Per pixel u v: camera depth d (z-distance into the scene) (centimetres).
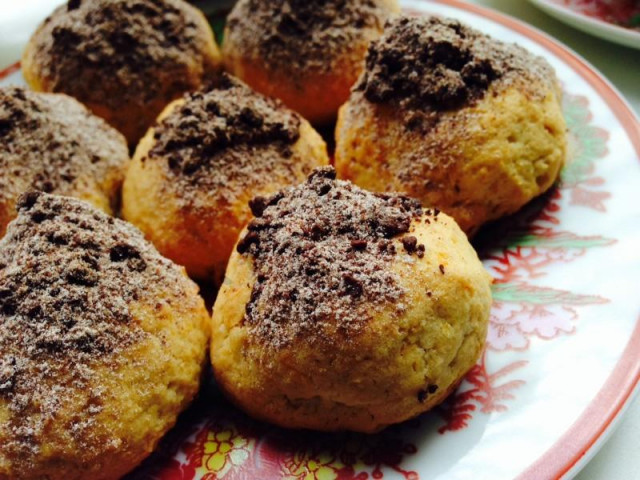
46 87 19
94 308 11
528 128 14
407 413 11
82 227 13
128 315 12
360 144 15
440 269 11
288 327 11
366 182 15
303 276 11
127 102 18
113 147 17
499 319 13
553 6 20
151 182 15
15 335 11
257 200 13
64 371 11
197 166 15
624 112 16
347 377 11
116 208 17
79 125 17
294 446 12
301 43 18
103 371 11
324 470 11
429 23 15
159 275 13
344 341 11
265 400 12
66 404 11
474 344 12
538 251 14
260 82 19
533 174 14
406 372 11
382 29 19
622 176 15
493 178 14
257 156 15
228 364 12
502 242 15
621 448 12
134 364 11
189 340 12
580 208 15
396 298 11
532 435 11
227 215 15
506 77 15
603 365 12
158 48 19
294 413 12
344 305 11
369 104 15
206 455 12
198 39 19
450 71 15
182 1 20
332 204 12
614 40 19
